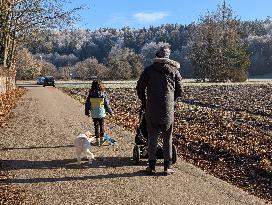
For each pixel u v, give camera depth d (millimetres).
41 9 37438
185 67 146250
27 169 9680
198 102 30875
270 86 58719
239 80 88438
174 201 7355
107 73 116875
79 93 43656
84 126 16781
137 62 121188
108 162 10336
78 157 10125
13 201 7367
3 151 11719
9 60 44531
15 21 38250
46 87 60750
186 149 12461
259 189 8672
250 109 25234
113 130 15680
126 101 31672
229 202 7328
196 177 9016
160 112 8906
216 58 89250
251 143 13266
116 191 7973
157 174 9227
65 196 7684
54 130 15680
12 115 21000
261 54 151125
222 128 16656
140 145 10172
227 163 10797
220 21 91625
